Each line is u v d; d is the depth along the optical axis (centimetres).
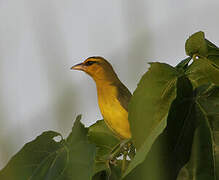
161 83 146
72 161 145
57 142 154
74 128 149
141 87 144
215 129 140
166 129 136
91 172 140
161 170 107
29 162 151
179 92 144
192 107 143
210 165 134
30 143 152
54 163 149
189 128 140
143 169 103
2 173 130
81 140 148
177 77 146
